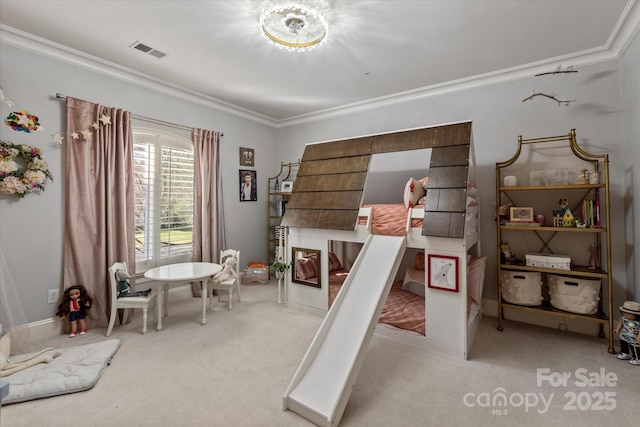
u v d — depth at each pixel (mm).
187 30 2619
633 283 2736
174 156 4027
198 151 4215
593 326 3023
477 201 3389
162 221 3920
